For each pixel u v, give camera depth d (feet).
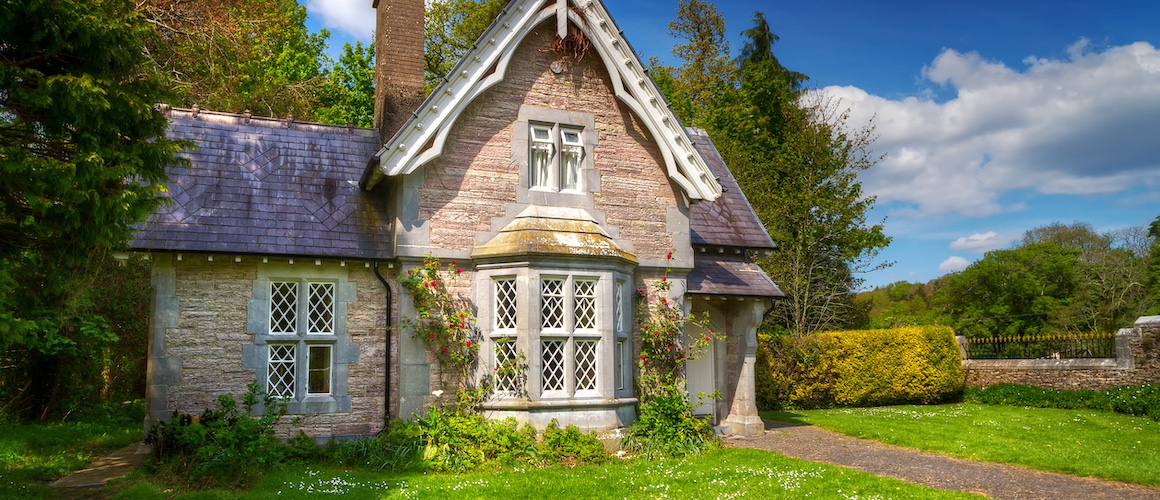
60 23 25.32
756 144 106.42
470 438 37.60
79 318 53.01
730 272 50.08
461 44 97.40
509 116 42.86
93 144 25.85
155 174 28.81
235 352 38.27
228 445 32.71
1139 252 135.85
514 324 40.14
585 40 44.24
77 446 44.21
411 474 34.30
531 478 32.68
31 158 24.43
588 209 43.91
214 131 43.98
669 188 46.42
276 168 43.14
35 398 55.26
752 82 111.14
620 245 44.39
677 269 45.83
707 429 43.32
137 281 61.52
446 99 40.16
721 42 121.60
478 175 41.75
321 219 41.11
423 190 40.50
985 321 128.16
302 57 84.38
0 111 26.86
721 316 51.42
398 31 49.49
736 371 50.21
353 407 39.55
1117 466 35.70
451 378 40.11
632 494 29.68
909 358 71.46
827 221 93.35
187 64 66.03
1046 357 69.51
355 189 43.52
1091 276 124.98
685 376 46.85
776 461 37.27
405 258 39.75
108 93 26.11
